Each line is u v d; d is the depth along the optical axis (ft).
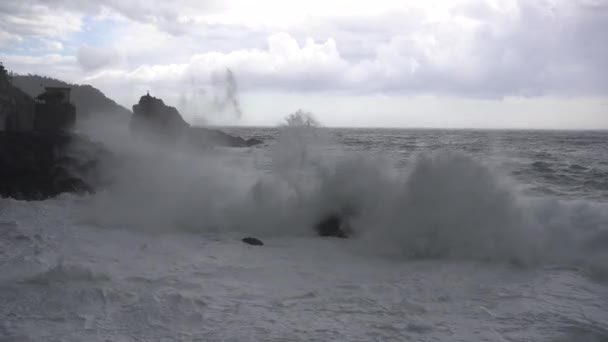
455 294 20.84
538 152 125.49
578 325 17.40
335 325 17.34
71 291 19.86
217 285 21.70
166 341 15.80
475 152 116.67
